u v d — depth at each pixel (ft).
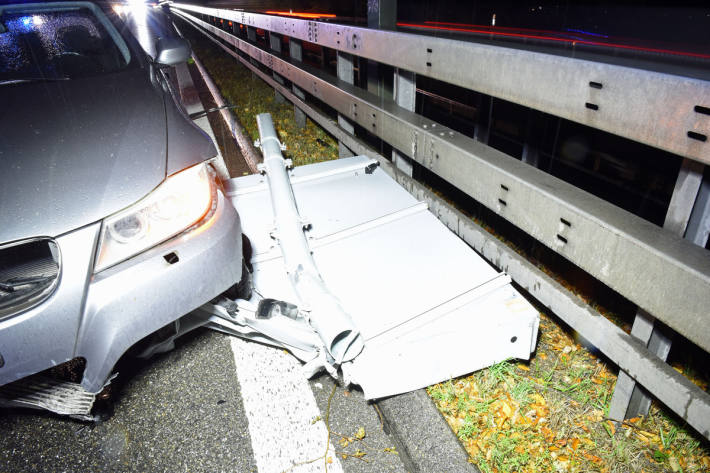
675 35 25.23
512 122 18.85
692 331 4.11
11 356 5.03
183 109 8.38
